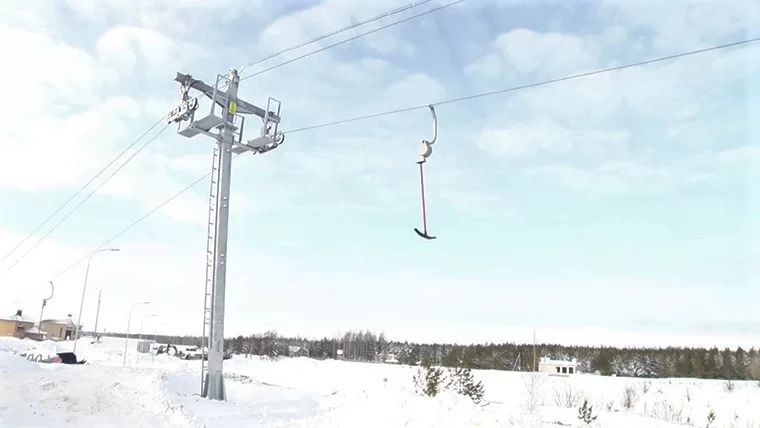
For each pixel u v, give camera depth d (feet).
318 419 44.98
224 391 55.98
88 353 205.36
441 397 47.26
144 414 41.73
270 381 167.53
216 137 60.59
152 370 69.36
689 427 112.98
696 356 281.13
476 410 44.09
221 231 58.34
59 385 51.31
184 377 67.46
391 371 204.33
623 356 314.96
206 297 57.36
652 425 110.22
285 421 44.45
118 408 43.45
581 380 212.02
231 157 61.05
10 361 70.44
